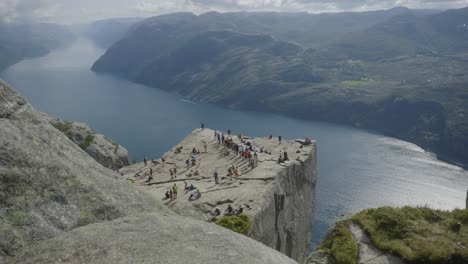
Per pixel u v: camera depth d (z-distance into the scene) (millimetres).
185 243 11305
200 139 88062
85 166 18203
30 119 18141
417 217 17609
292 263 11383
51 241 11531
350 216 18312
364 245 16531
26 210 13516
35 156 15609
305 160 74625
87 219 14688
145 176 68875
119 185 18172
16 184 14031
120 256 10586
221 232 12180
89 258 10562
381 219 17422
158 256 10539
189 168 70062
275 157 72875
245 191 55125
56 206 14414
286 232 64062
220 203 51344
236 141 85375
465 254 14703
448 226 16891
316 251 16906
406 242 15977
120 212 16047
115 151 96062
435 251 14953
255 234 46406
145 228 12117
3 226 12594
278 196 58438
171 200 52469
